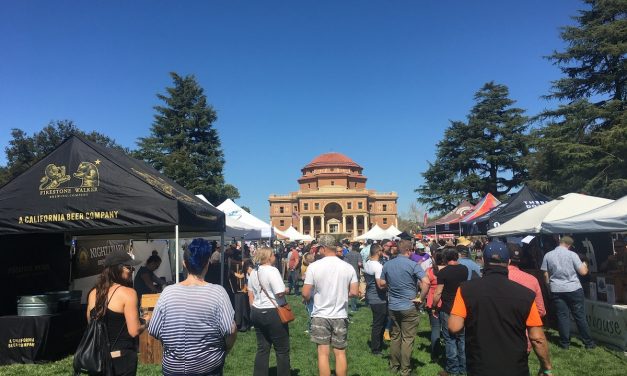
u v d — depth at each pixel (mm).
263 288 5684
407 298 6594
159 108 50469
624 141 26438
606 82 30391
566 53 31609
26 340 7367
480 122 46156
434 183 48594
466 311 3240
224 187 50688
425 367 7172
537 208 12047
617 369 6766
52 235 9664
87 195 7273
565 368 6910
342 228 101500
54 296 7852
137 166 8414
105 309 3756
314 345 9086
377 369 7098
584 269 8055
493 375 3021
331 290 5445
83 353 3643
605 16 30422
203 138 51469
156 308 3170
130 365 3797
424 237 27250
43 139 47844
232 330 3234
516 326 3096
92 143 7664
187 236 10625
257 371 5723
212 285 3285
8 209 7324
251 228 15602
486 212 19234
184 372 3033
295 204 105000
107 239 10523
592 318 8773
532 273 10086
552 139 30609
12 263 8820
